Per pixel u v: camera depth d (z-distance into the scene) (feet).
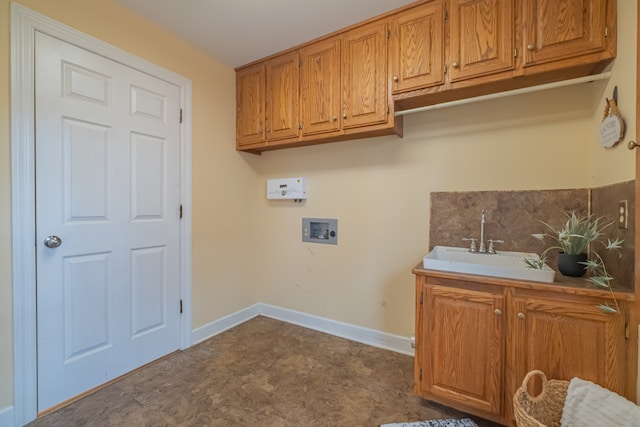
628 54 3.96
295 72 7.45
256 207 9.50
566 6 4.57
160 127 6.70
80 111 5.33
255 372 6.28
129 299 6.19
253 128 8.30
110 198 5.83
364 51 6.43
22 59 4.65
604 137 4.58
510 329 4.42
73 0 5.21
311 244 8.61
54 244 5.02
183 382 5.90
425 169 6.88
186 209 7.30
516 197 5.91
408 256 7.15
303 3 5.79
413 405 5.28
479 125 6.26
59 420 4.82
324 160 8.32
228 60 8.12
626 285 3.95
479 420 4.91
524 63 4.86
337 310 8.20
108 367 5.82
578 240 4.51
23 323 4.71
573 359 4.04
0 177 4.50
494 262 5.75
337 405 5.26
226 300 8.49
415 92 5.86
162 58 6.68
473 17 5.25
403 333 7.25
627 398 3.73
